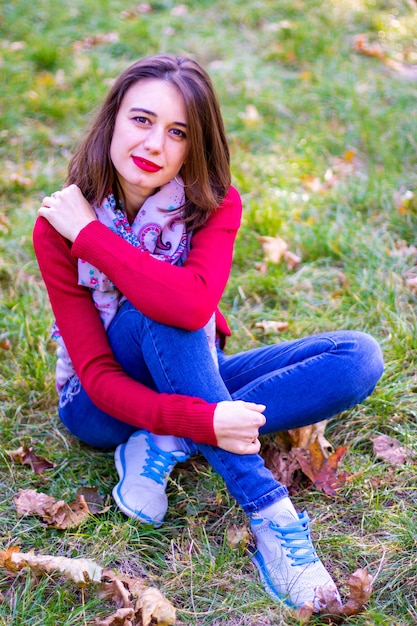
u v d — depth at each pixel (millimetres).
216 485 2143
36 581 1813
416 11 5262
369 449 2295
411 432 2301
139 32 4957
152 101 1812
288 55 4785
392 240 3246
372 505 2053
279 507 1802
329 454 2246
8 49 4727
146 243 1936
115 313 1978
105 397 1886
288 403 1997
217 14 5312
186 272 1850
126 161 1860
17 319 2814
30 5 5203
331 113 4234
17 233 3361
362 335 2059
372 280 2959
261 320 2887
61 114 4195
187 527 1991
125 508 1980
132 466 2055
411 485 2133
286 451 2270
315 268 3145
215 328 2148
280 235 3305
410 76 4609
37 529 1996
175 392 1850
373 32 5035
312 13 5207
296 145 3959
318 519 2025
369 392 2082
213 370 1871
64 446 2328
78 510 2039
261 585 1815
